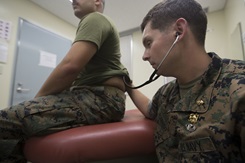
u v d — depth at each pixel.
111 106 0.69
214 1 2.46
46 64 2.51
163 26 0.44
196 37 0.42
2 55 2.00
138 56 3.20
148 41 0.47
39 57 2.42
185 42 0.42
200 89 0.39
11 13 2.12
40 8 2.49
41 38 2.46
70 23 3.00
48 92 0.61
